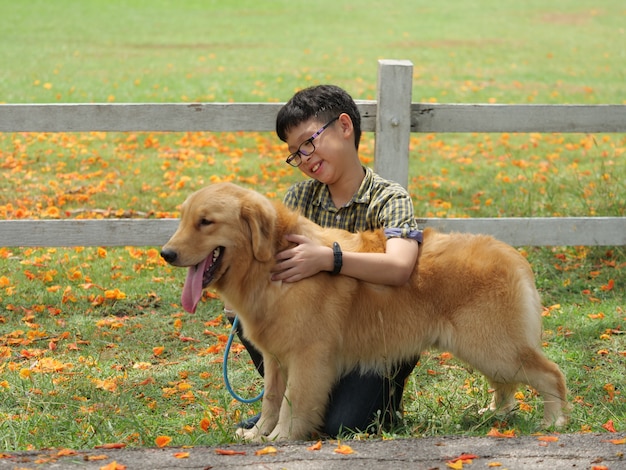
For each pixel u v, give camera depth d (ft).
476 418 14.24
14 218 26.55
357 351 13.71
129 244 21.25
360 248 13.57
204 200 12.53
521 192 31.04
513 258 13.71
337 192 14.71
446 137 43.50
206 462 10.94
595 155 38.81
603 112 22.33
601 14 100.32
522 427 13.43
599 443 11.58
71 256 24.11
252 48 74.18
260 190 31.30
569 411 13.73
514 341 13.48
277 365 13.93
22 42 72.59
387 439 12.21
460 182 33.53
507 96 52.90
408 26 91.66
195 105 21.09
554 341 18.56
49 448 12.10
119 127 21.02
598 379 16.38
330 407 13.78
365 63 66.39
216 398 15.70
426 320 13.62
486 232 22.03
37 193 29.71
